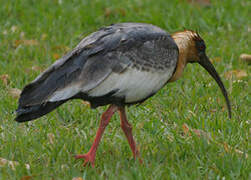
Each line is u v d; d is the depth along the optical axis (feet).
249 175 30.45
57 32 53.06
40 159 32.32
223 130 36.40
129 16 56.75
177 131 36.63
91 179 30.04
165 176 30.01
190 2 60.90
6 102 39.14
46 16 55.47
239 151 33.47
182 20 55.67
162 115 38.70
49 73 30.04
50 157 32.14
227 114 38.91
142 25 32.81
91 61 30.14
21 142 33.63
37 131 35.91
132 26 32.30
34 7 58.49
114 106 31.83
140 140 35.09
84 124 37.14
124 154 33.45
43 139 34.60
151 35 31.91
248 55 48.44
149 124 36.83
